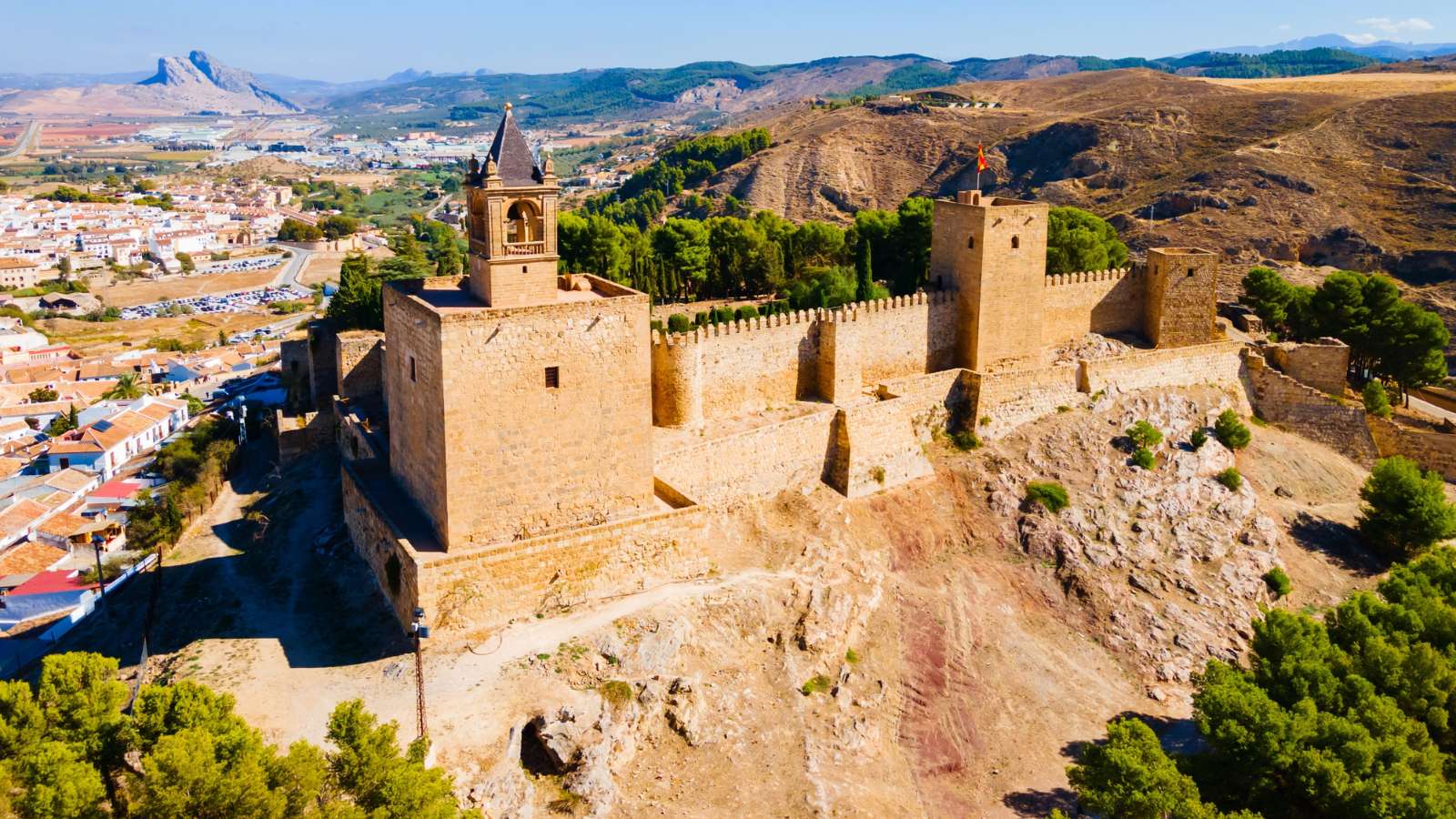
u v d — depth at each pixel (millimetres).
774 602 60438
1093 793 49219
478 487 52875
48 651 60219
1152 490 80688
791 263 133750
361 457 72375
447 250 136500
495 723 45656
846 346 78188
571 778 46219
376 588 56875
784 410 76312
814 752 53469
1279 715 51375
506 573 52375
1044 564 74312
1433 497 79250
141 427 124938
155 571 64625
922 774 56656
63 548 91500
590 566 55031
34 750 37625
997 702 62969
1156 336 95000
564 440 55219
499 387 52656
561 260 119938
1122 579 73812
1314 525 82750
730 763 51000
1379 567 79750
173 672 49844
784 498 72500
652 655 52062
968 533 76062
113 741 39344
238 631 53906
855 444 75562
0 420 137125
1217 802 51406
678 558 58719
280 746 43406
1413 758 50469
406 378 57094
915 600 69125
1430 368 106312
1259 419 94938
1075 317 93375
